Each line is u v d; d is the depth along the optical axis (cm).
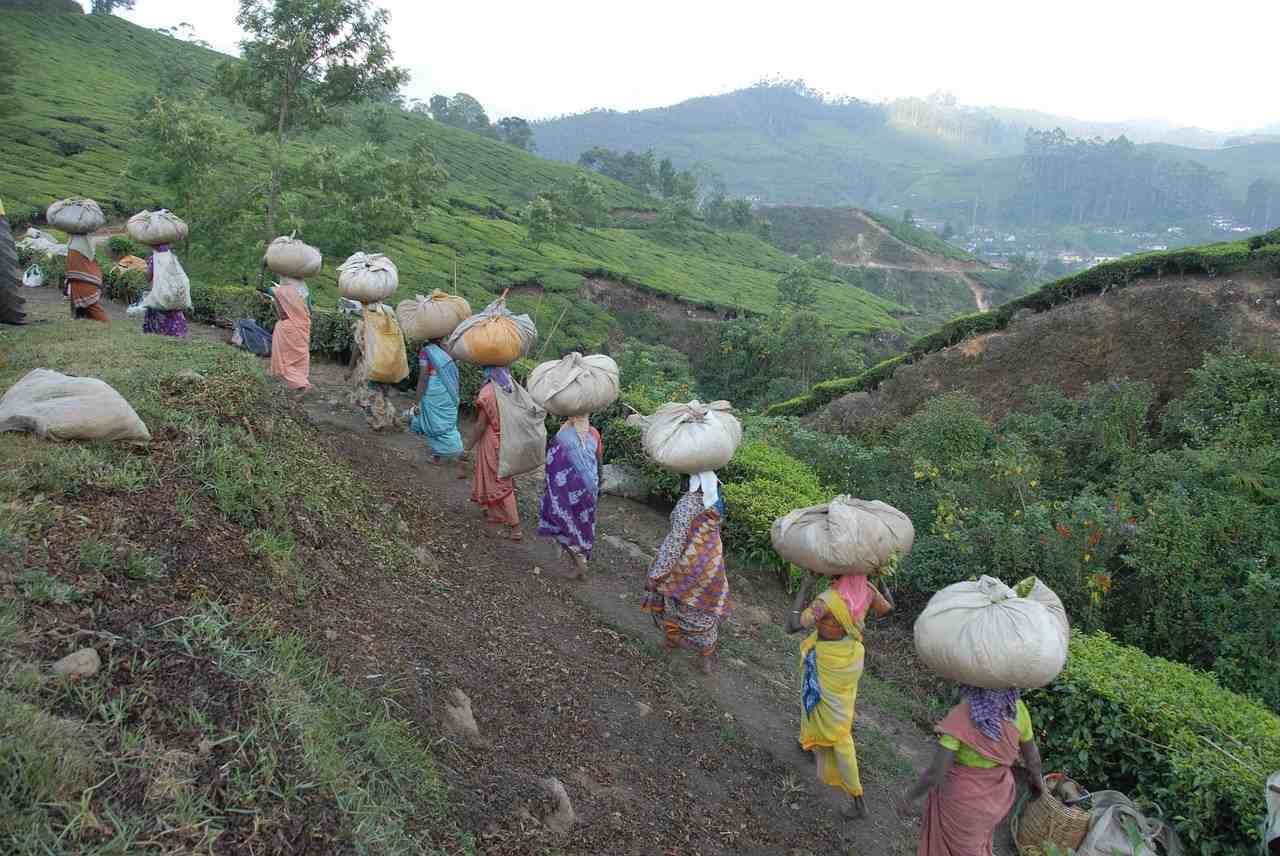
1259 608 707
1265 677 685
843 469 1087
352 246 2461
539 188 8738
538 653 502
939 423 1205
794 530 473
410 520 625
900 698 637
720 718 529
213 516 414
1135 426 1280
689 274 6806
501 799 358
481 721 405
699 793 445
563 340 3972
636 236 8225
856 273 11106
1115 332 1569
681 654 596
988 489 1005
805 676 475
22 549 322
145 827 241
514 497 696
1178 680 575
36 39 6981
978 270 12538
